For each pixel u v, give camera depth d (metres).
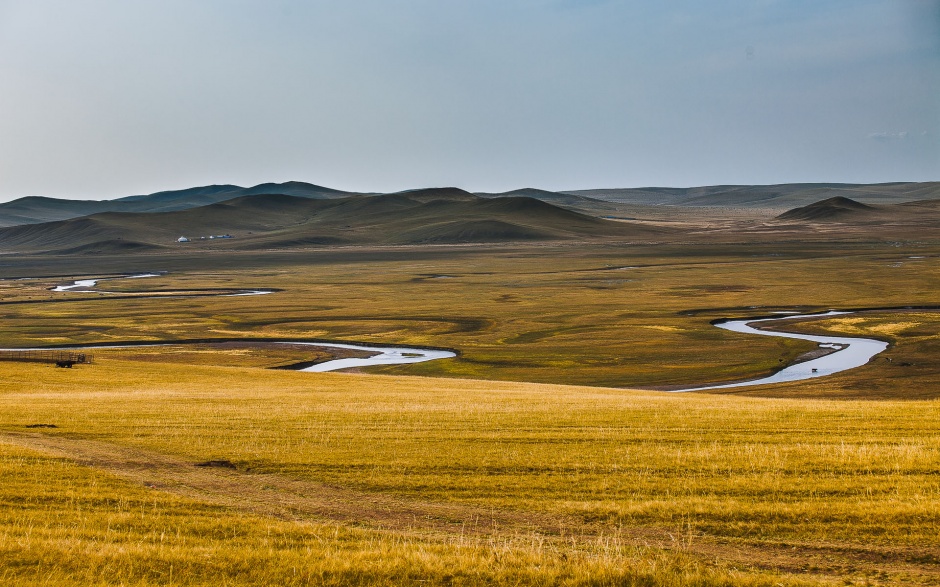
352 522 24.08
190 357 111.31
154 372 75.19
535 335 128.50
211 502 25.80
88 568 18.67
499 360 105.94
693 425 38.41
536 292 194.38
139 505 25.14
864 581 18.61
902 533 22.03
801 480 27.14
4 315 163.38
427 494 27.00
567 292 192.25
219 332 138.50
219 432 38.41
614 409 45.06
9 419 42.62
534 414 42.84
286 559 19.36
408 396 55.62
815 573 19.53
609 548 20.88
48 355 96.31
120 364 80.81
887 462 29.03
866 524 22.67
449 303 174.50
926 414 40.06
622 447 33.22
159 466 31.67
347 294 199.62
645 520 23.81
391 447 34.12
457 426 39.09
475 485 27.84
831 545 21.45
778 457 30.30
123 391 60.88
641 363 100.62
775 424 38.25
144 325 147.25
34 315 163.00
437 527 23.58
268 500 26.53
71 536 21.17
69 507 24.67
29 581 17.73
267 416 43.56
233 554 19.69
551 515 24.59
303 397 55.03
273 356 112.50
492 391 60.62
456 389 62.59
